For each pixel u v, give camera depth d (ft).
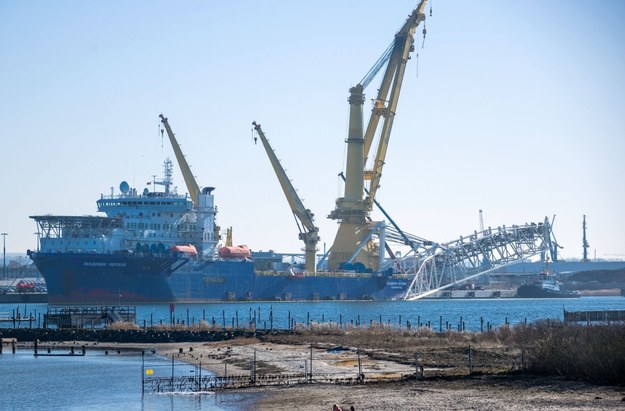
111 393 243.60
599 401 182.09
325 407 191.72
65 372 298.76
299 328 440.04
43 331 451.94
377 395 203.41
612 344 215.72
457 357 288.30
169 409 209.36
